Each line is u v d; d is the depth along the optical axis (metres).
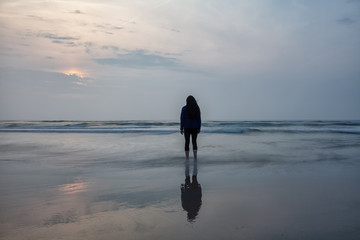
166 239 1.75
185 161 5.78
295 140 10.63
